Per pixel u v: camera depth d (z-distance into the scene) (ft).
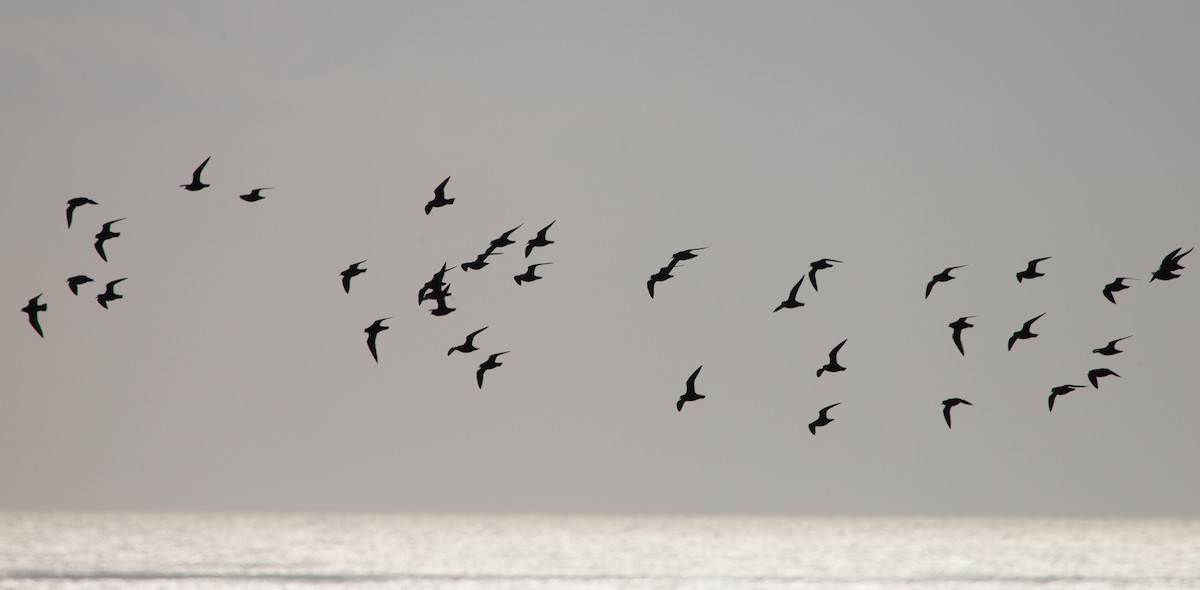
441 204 131.34
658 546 497.46
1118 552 456.04
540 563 375.45
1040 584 305.73
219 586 286.46
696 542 538.06
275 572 328.08
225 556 397.19
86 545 456.45
